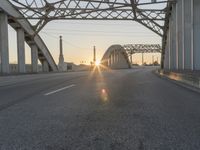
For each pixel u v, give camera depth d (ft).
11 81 90.02
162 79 104.68
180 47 113.70
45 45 192.65
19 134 21.85
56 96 46.52
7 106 35.53
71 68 318.86
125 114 30.14
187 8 100.53
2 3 123.44
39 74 154.30
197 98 44.52
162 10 149.38
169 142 19.54
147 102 39.55
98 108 34.09
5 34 129.49
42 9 137.80
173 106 35.83
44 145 18.98
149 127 24.13
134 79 104.37
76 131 22.77
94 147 18.51
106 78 110.83
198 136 21.16
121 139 20.39
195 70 88.89
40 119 27.45
